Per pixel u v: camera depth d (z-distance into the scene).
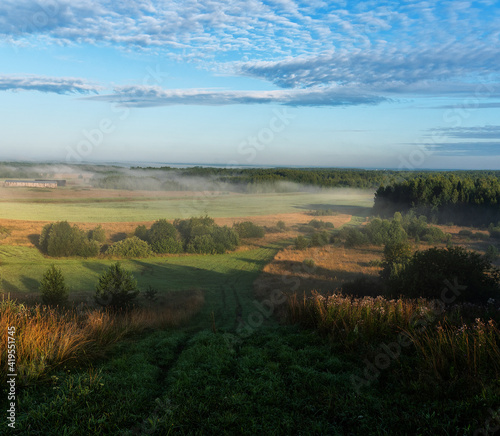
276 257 39.53
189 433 4.55
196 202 94.12
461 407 4.79
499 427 4.21
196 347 7.92
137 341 8.67
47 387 5.59
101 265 39.28
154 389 5.88
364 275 28.89
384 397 5.46
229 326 12.25
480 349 5.88
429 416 4.70
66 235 44.66
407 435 4.47
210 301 21.91
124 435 4.45
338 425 4.82
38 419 4.65
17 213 71.06
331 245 45.12
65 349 6.50
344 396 5.48
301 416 5.02
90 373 6.07
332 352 7.48
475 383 5.32
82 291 25.88
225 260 41.75
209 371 6.54
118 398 5.34
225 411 5.09
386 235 43.81
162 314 14.39
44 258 42.53
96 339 7.76
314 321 9.28
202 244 46.09
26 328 6.64
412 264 14.29
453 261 13.30
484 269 13.70
